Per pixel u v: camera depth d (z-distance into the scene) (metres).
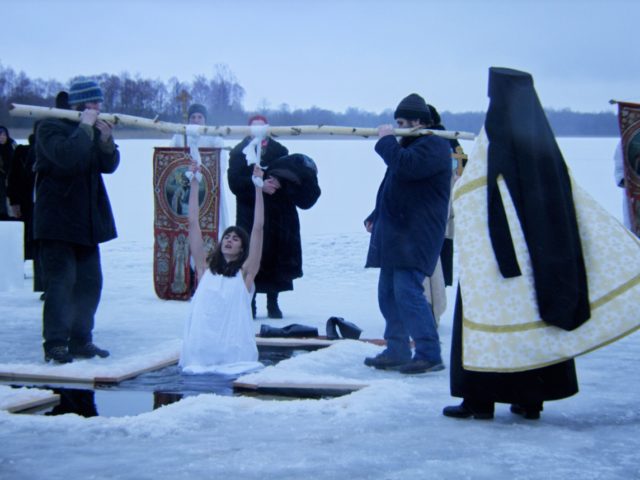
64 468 3.96
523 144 4.67
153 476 3.85
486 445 4.33
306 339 7.84
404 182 6.43
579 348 4.55
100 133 7.00
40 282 10.30
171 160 10.53
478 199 4.74
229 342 6.61
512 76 4.78
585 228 4.70
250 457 4.12
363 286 12.02
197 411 4.89
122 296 10.88
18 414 4.88
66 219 6.79
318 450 4.24
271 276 9.28
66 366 6.35
